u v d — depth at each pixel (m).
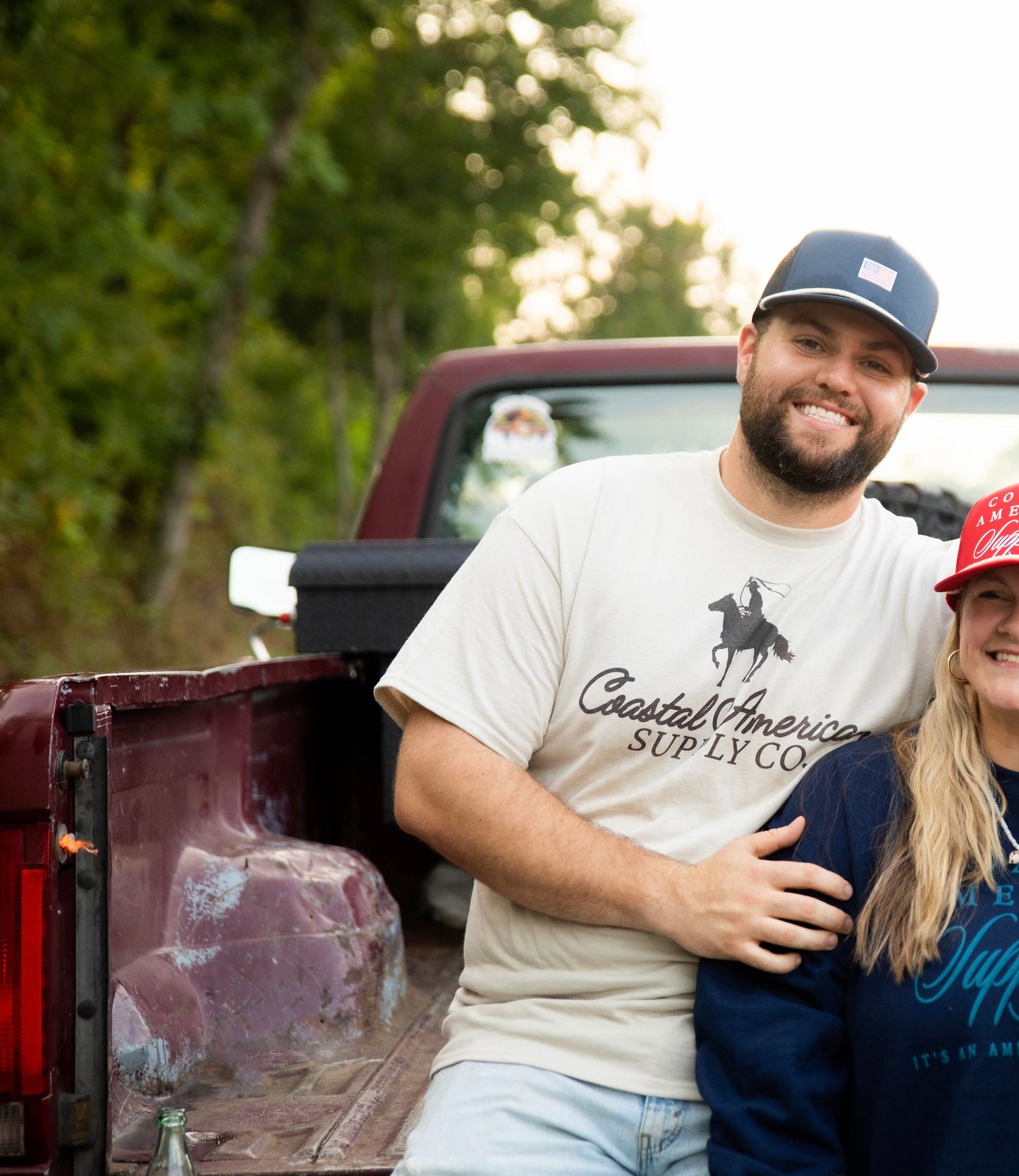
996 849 1.82
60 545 13.88
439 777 2.00
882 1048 1.80
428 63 23.05
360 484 30.88
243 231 17.08
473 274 28.41
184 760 2.38
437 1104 1.92
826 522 2.07
